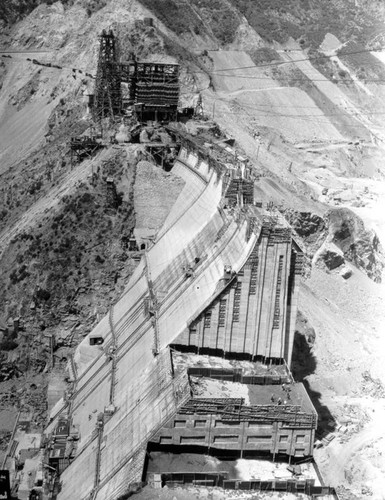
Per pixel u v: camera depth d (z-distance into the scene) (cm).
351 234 18112
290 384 9038
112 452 9288
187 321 10162
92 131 18975
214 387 8812
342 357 13662
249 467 8288
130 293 14275
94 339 13838
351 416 11900
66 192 16212
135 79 19488
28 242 15525
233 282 9812
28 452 11744
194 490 7550
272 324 9938
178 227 14950
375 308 16375
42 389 13800
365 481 10338
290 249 9719
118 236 15362
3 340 14400
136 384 10306
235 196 12838
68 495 9619
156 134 18038
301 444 8381
